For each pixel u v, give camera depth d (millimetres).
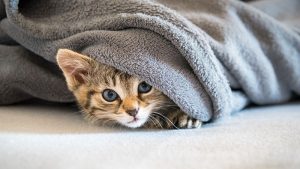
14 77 343
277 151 222
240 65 347
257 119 311
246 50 358
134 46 282
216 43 333
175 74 283
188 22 298
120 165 206
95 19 315
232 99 320
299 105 388
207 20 355
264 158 212
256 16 379
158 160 211
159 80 279
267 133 260
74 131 280
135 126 297
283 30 384
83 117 329
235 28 359
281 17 438
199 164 206
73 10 330
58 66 332
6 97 352
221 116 303
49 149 225
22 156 216
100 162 209
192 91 288
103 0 319
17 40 341
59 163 208
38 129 279
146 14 299
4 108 353
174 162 209
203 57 287
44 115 333
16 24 323
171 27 284
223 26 352
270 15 436
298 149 224
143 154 220
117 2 313
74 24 322
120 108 299
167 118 300
